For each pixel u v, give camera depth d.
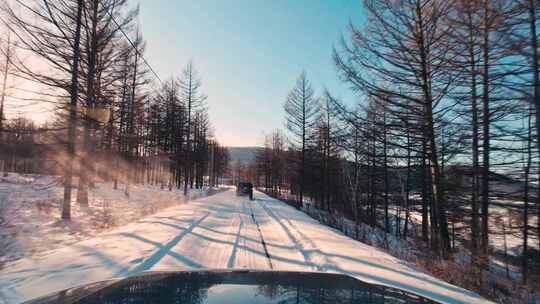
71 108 11.01
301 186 29.42
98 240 7.17
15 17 9.37
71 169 10.80
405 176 17.84
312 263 5.82
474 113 9.75
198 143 42.94
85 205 14.07
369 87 10.53
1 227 8.49
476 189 11.09
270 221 12.36
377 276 5.00
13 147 12.97
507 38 7.19
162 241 7.10
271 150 54.16
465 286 6.05
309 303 1.24
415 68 10.09
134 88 18.34
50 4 10.16
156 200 19.58
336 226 14.56
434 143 10.15
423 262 7.03
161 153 31.09
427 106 10.01
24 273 4.53
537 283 8.20
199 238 7.79
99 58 13.02
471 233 10.84
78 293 1.28
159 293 1.29
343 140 15.82
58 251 6.01
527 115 8.36
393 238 13.31
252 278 1.64
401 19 9.87
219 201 23.48
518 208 10.95
